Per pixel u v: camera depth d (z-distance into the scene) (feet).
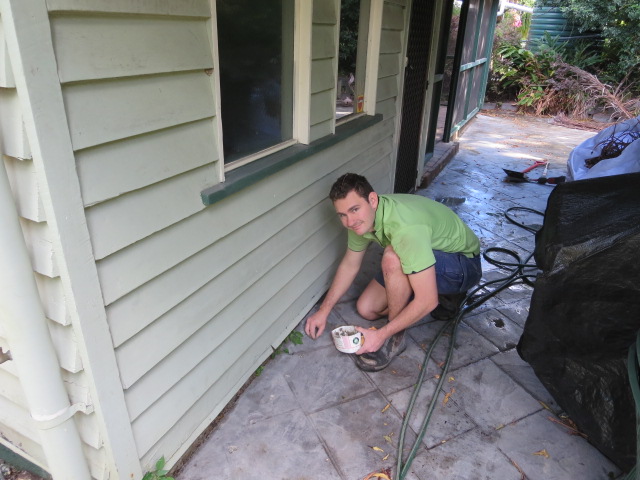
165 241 4.36
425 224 6.16
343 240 9.13
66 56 3.08
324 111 7.11
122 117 3.60
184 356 5.03
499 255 10.68
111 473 4.43
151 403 4.66
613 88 30.17
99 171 3.51
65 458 4.14
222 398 5.94
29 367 3.63
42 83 2.93
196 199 4.64
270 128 6.15
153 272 4.28
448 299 7.83
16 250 3.25
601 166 13.24
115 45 3.43
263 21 5.49
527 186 16.02
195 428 5.50
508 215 13.14
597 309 4.87
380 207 6.14
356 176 5.87
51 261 3.37
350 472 5.24
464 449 5.55
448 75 20.38
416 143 14.37
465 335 7.63
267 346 6.86
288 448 5.50
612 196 5.41
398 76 10.66
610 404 5.04
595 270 4.73
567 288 4.96
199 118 4.43
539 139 23.73
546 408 6.18
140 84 3.72
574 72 30.01
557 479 5.20
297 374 6.66
